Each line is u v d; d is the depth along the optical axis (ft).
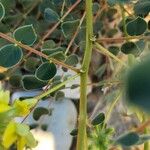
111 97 1.01
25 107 0.69
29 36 0.76
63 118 1.53
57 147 1.54
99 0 1.33
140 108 0.22
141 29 0.95
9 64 0.76
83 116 0.75
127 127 1.52
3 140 0.66
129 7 1.30
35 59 1.08
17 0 1.36
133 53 1.00
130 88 0.22
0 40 1.01
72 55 1.00
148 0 1.02
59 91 1.16
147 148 0.85
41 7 1.22
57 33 1.25
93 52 1.54
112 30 1.42
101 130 0.76
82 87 0.77
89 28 0.81
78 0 1.07
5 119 0.66
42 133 1.52
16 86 1.14
